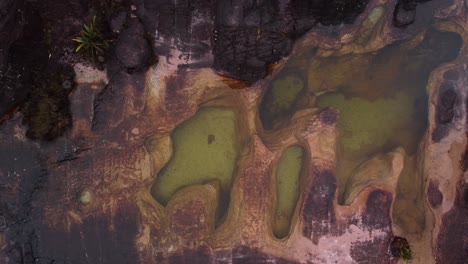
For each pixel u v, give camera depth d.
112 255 7.61
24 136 7.52
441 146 7.96
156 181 7.95
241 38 7.36
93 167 7.64
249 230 7.73
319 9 7.57
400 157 8.02
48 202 7.59
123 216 7.63
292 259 7.72
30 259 7.54
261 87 7.93
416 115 8.39
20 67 7.28
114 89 7.62
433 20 8.15
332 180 7.83
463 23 8.14
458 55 8.20
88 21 7.29
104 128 7.64
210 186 7.87
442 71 8.09
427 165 7.96
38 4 7.13
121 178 7.68
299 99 8.27
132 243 7.61
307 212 7.78
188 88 7.75
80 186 7.62
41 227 7.58
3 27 6.63
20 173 7.55
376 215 7.83
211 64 7.67
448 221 7.88
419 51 8.38
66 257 7.59
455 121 7.98
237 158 8.01
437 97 8.05
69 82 7.52
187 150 8.01
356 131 8.39
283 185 8.06
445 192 7.88
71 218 7.59
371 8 7.88
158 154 7.82
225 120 8.05
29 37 7.21
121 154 7.69
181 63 7.65
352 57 8.30
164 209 7.78
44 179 7.59
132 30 7.38
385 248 7.83
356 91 8.42
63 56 7.50
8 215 7.54
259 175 7.82
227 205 7.95
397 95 8.45
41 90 7.46
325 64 8.31
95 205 7.61
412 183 8.17
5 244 7.50
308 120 7.95
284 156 8.11
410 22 8.00
